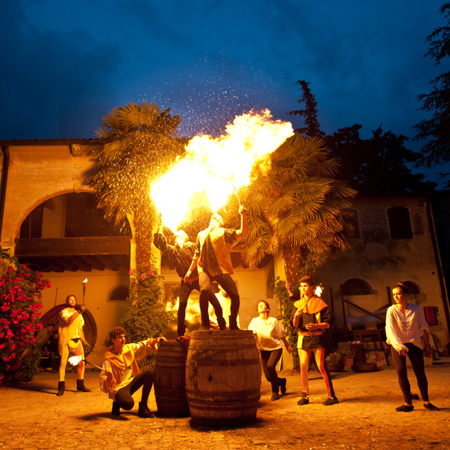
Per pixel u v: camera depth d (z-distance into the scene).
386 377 8.69
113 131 12.59
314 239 11.76
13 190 13.10
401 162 28.61
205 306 4.89
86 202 17.36
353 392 6.57
